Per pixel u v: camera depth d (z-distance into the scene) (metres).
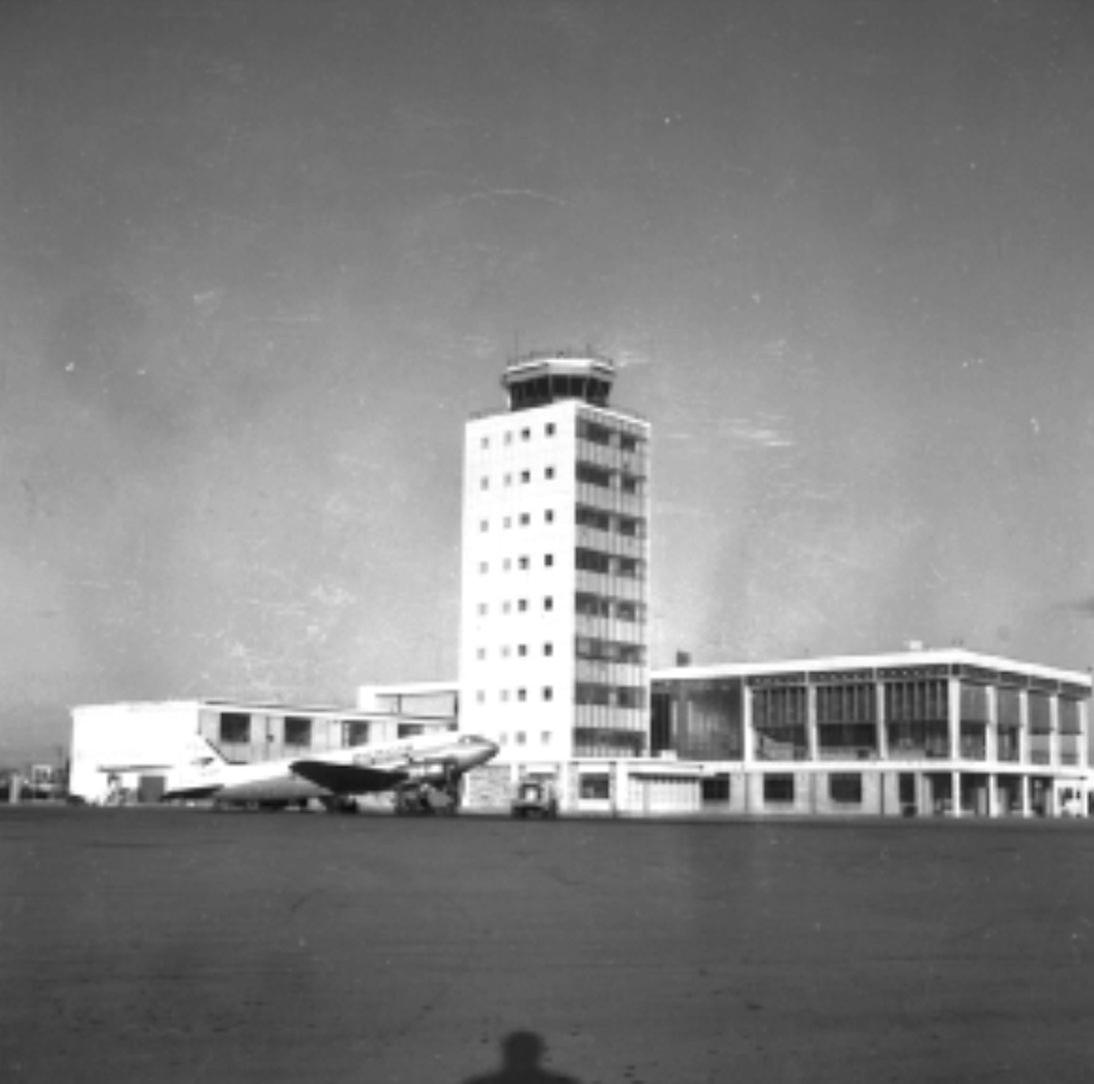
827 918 16.48
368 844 36.78
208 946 13.53
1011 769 114.31
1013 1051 8.59
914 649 118.31
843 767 114.69
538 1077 7.90
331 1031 9.21
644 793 115.00
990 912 17.33
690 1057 8.41
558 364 119.31
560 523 116.00
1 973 11.72
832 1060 8.33
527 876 23.89
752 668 121.25
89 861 28.14
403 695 141.75
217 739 119.75
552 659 115.38
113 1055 8.44
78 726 128.25
